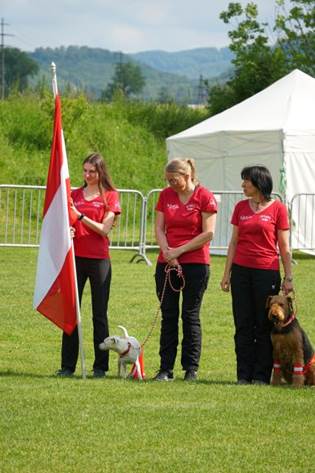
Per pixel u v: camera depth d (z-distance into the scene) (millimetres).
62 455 7145
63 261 10195
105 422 8070
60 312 10266
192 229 10133
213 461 7059
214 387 9695
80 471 6801
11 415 8242
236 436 7727
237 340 10258
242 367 10227
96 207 10438
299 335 9852
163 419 8211
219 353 12102
